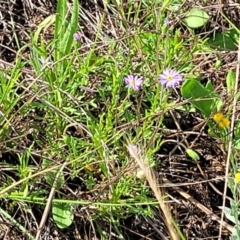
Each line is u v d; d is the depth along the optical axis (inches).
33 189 12.9
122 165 12.9
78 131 13.4
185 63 14.2
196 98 13.3
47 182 12.9
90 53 13.4
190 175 14.0
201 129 13.6
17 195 12.2
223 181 13.9
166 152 14.1
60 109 13.2
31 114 13.9
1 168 13.0
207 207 13.7
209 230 13.5
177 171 13.9
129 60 13.4
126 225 13.2
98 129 12.6
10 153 13.5
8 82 13.0
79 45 14.2
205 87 13.8
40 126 13.7
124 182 12.2
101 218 13.0
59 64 13.6
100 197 12.6
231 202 11.8
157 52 13.3
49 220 13.0
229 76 14.0
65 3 13.8
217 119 12.3
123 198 13.0
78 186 13.3
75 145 12.5
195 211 13.6
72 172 12.9
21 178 12.5
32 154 13.2
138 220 13.2
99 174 13.1
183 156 14.0
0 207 13.0
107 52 14.3
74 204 12.9
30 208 12.9
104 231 13.0
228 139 13.1
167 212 8.3
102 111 14.2
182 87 13.4
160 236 13.2
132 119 13.5
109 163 12.5
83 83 13.6
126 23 14.2
